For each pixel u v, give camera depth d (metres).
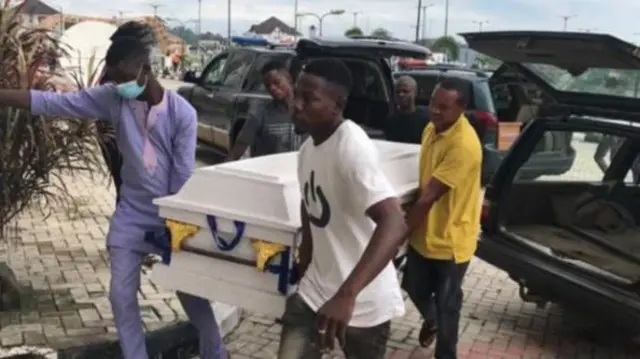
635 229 5.23
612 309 4.59
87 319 4.58
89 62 4.33
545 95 5.35
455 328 4.21
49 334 4.31
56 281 5.32
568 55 4.61
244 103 10.22
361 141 2.60
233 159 5.11
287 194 3.02
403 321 5.25
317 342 2.61
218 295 3.14
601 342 5.16
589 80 4.99
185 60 28.11
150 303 4.84
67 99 3.49
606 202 5.45
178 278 3.24
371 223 2.71
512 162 5.35
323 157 2.64
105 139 4.50
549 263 5.00
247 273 3.07
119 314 3.57
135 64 3.40
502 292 6.08
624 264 4.97
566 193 5.65
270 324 4.94
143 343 3.64
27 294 4.99
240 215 3.04
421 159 4.11
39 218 7.01
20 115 4.01
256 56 10.67
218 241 3.13
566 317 5.56
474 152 3.94
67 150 4.34
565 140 5.52
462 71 12.10
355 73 9.79
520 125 10.09
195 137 3.64
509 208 5.46
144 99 3.51
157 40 4.44
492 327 5.33
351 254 2.72
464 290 6.09
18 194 4.33
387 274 2.85
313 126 2.65
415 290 4.34
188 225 3.19
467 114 9.79
